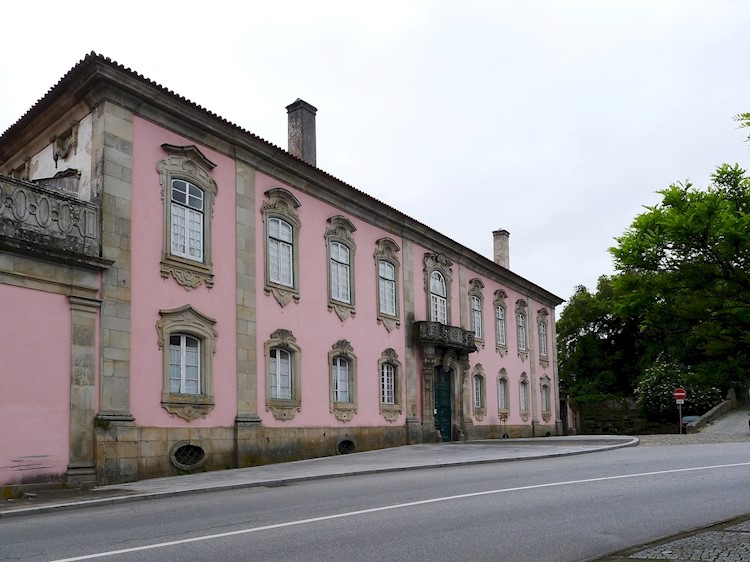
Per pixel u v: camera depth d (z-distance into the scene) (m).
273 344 20.88
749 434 30.09
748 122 6.98
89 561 7.12
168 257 17.80
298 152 25.45
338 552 7.45
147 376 16.92
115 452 15.74
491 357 35.56
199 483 14.46
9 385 14.12
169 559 7.16
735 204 7.96
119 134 17.00
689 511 9.98
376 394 25.66
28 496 13.55
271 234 21.55
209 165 19.38
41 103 17.86
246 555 7.32
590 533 8.48
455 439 30.59
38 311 14.80
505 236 42.25
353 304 24.88
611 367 56.28
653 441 27.14
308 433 21.83
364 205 25.80
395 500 11.12
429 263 30.25
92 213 16.17
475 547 7.70
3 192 14.34
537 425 39.97
